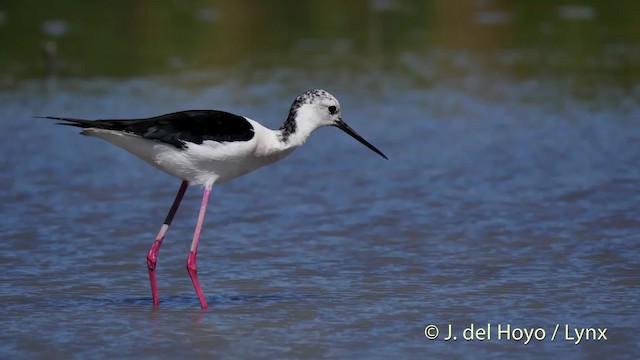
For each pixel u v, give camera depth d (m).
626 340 9.22
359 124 19.45
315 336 9.40
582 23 29.08
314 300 10.52
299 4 31.41
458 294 10.65
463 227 13.34
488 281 11.10
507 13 30.48
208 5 30.97
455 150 17.53
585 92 21.80
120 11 29.75
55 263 11.88
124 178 15.91
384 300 10.48
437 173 16.16
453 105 20.88
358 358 8.83
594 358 8.82
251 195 15.05
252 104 20.61
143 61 24.52
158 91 21.67
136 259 12.11
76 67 23.86
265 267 11.77
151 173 16.27
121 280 11.30
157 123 10.16
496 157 17.03
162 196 14.98
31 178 15.74
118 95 21.27
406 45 26.69
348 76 23.41
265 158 10.84
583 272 11.37
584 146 17.64
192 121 10.25
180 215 14.05
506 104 20.91
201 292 10.38
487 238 12.82
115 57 24.88
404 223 13.58
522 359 8.80
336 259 12.05
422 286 10.96
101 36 26.86
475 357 8.85
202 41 26.67
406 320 9.84
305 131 11.08
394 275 11.40
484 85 22.62
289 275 11.46
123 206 14.41
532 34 27.84
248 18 29.41
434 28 28.52
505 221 13.57
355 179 15.90
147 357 8.85
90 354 8.91
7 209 14.12
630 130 18.66
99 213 14.04
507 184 15.45
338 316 9.98
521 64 24.56
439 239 12.84
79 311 10.16
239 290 10.93
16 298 10.57
